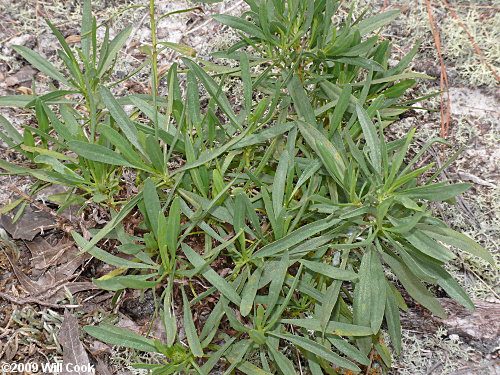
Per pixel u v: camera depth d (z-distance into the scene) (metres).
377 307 0.33
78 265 0.46
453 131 0.53
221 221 0.38
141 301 0.44
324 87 0.39
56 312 0.44
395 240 0.35
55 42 0.58
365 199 0.33
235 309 0.42
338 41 0.35
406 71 0.56
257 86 0.40
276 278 0.32
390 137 0.52
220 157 0.39
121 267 0.35
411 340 0.44
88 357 0.43
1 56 0.56
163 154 0.35
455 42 0.56
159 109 0.52
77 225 0.47
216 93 0.34
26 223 0.47
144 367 0.33
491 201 0.49
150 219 0.32
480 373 0.43
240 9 0.60
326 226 0.33
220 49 0.57
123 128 0.34
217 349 0.39
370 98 0.41
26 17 0.58
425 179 0.50
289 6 0.36
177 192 0.38
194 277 0.42
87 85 0.35
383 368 0.43
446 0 0.60
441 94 0.54
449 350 0.44
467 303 0.34
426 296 0.35
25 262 0.46
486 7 0.60
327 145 0.34
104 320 0.44
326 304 0.34
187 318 0.33
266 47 0.39
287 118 0.44
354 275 0.33
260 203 0.39
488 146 0.52
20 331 0.42
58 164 0.36
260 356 0.39
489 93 0.55
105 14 0.59
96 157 0.33
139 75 0.56
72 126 0.39
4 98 0.38
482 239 0.48
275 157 0.40
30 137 0.37
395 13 0.40
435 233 0.33
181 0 0.60
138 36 0.58
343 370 0.43
